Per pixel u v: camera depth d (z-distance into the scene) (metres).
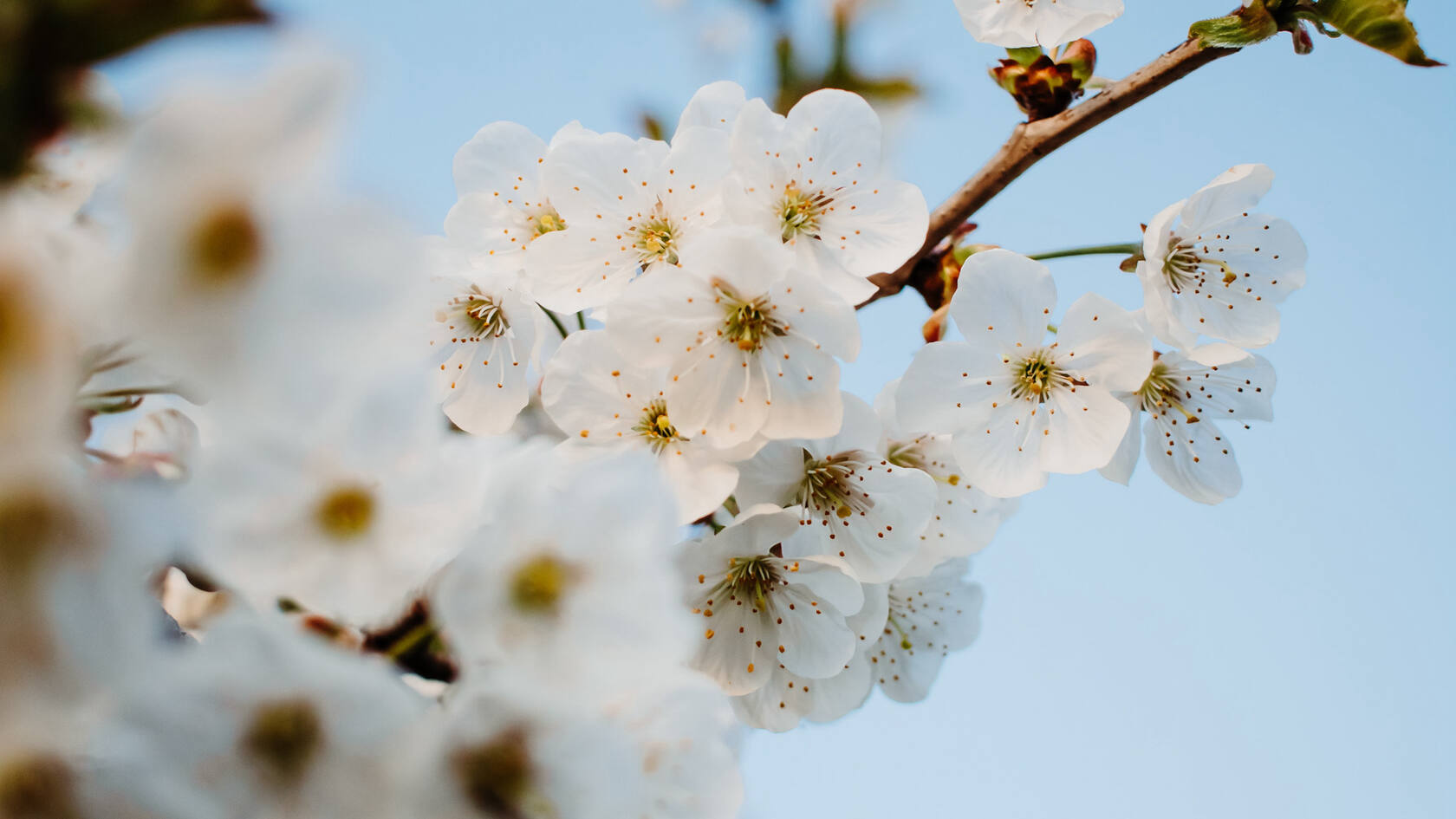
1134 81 0.48
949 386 0.48
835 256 0.48
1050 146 0.48
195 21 0.31
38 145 0.32
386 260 0.33
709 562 0.46
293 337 0.33
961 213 0.49
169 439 0.41
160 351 0.32
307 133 0.31
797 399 0.46
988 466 0.48
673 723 0.41
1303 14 0.47
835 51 0.51
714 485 0.45
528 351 0.48
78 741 0.34
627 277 0.47
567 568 0.41
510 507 0.41
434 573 0.41
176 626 0.41
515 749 0.38
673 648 0.41
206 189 0.31
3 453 0.30
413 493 0.40
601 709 0.41
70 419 0.37
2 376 0.30
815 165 0.47
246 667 0.35
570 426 0.46
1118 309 0.48
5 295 0.30
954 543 0.48
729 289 0.46
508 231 0.49
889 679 0.50
